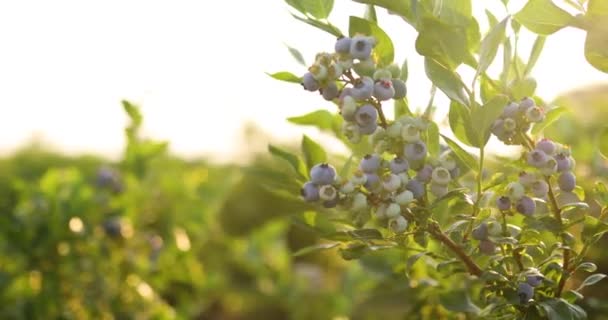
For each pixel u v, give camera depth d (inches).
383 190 41.9
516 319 43.1
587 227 43.3
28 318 86.9
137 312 95.3
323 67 41.2
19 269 87.7
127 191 97.3
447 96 41.4
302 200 46.8
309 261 168.2
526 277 42.5
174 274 104.3
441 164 42.6
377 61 42.9
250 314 158.7
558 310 41.8
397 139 41.8
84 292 89.5
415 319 54.1
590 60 42.1
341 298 107.6
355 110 41.2
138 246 98.3
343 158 49.8
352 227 46.9
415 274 54.7
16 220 87.6
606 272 63.1
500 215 45.6
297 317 124.3
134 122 85.0
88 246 90.8
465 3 42.8
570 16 41.5
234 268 160.7
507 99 40.8
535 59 43.9
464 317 53.3
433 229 43.1
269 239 140.0
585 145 60.6
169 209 106.4
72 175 93.8
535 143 43.1
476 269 43.4
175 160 115.1
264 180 47.1
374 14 43.9
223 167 155.9
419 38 41.4
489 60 41.5
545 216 43.2
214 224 125.1
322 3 43.8
